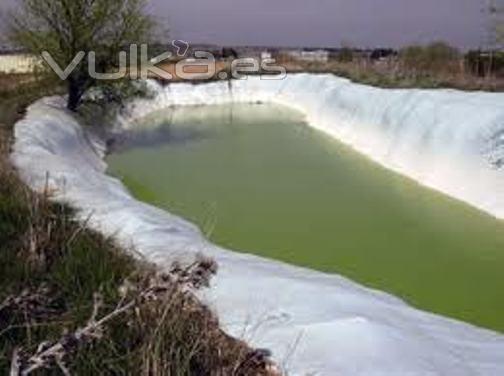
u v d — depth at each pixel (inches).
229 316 235.9
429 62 1122.7
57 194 399.2
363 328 219.3
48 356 142.1
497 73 933.8
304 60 1549.0
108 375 170.6
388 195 573.6
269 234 462.0
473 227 479.8
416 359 205.8
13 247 253.9
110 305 197.9
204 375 181.8
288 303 250.1
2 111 726.5
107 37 899.4
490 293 360.8
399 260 412.5
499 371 209.8
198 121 1080.8
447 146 611.8
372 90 890.1
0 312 181.8
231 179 637.9
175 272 189.2
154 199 557.0
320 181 630.5
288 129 983.6
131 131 975.6
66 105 913.5
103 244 278.5
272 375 192.9
